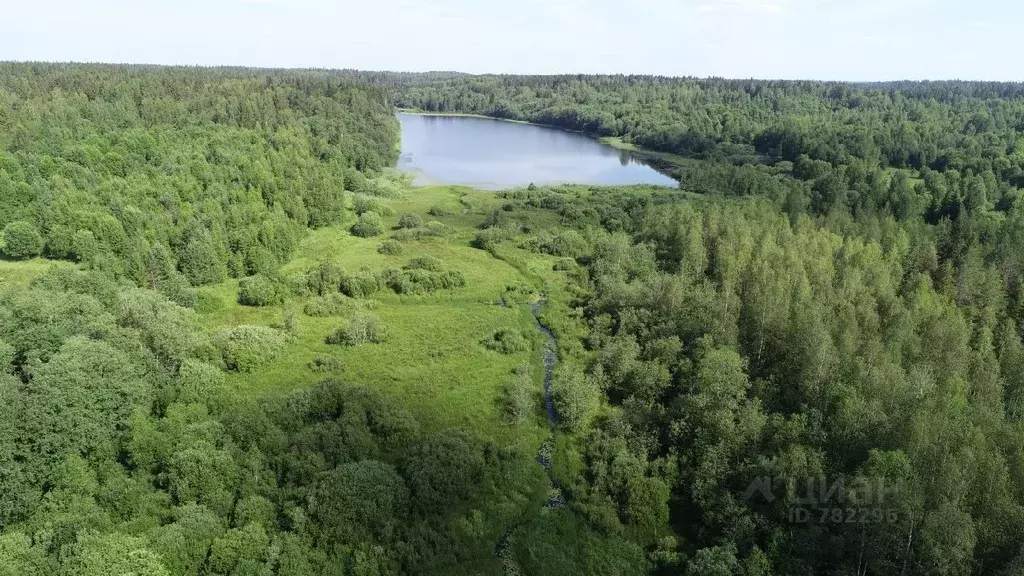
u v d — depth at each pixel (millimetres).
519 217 171750
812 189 173000
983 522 45562
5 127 169750
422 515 58062
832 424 58844
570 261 132375
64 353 61281
